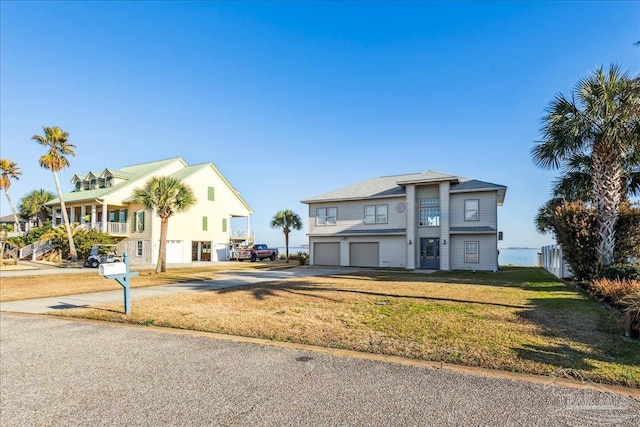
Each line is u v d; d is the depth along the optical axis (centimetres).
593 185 1305
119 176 3572
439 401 363
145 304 967
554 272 1853
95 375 455
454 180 2391
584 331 618
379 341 570
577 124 1170
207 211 3662
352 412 345
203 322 729
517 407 348
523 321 696
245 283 1499
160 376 446
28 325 748
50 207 4128
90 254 2866
